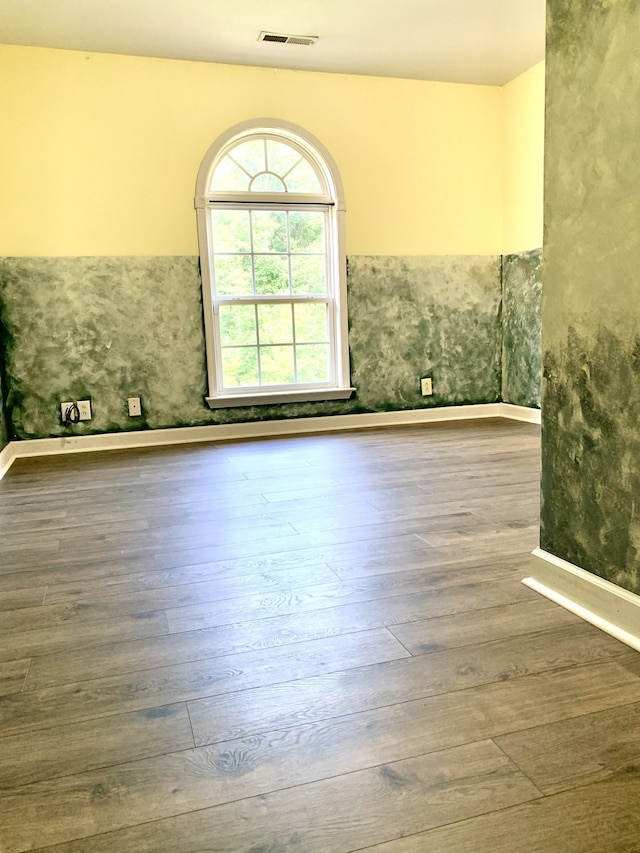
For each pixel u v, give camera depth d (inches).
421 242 198.8
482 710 51.8
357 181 189.8
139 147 171.3
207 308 180.1
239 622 69.3
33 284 167.6
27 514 114.0
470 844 38.5
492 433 180.4
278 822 40.7
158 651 63.6
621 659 59.1
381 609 71.5
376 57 174.4
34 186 165.5
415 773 44.7
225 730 50.4
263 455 160.1
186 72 172.6
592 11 61.8
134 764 46.7
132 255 173.8
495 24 156.4
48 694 56.3
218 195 179.8
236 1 141.7
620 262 60.9
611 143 60.9
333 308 194.5
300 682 57.0
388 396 201.9
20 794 43.9
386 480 130.0
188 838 39.7
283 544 93.7
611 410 63.2
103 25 151.1
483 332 209.3
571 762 45.3
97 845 39.3
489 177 204.2
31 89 162.7
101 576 83.7
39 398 171.5
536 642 62.8
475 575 80.2
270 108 179.9
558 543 72.7
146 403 179.8
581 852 37.7
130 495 125.1
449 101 196.4
